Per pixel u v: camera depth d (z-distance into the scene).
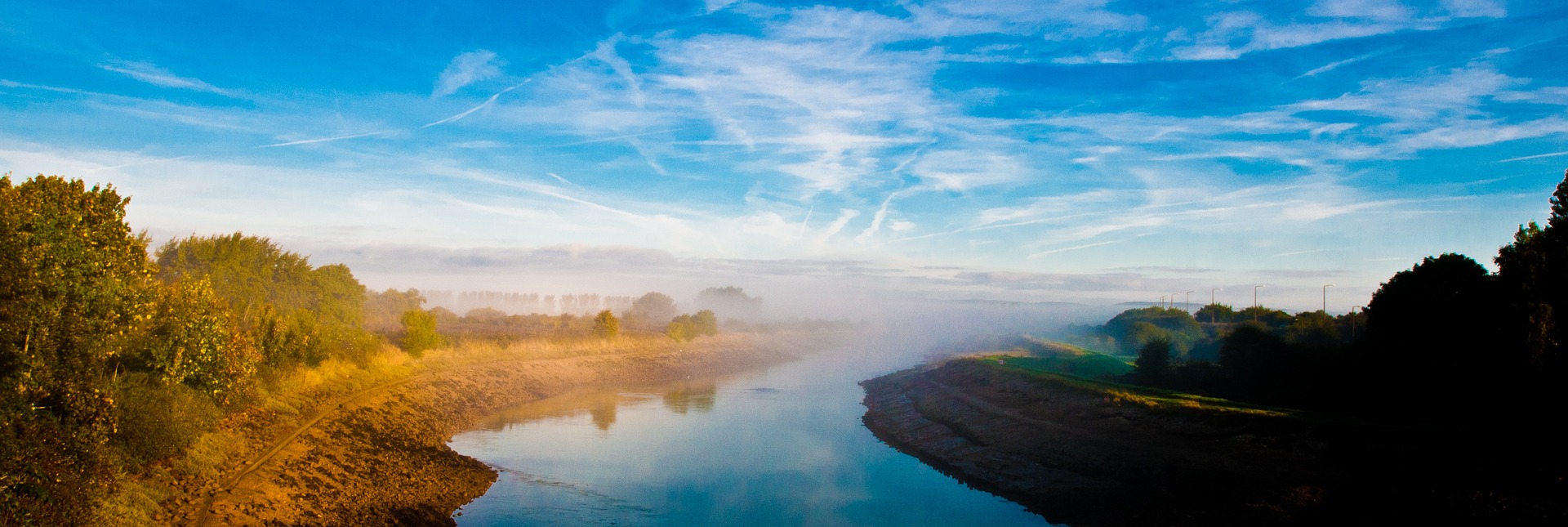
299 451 23.17
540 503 23.81
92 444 14.76
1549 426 21.80
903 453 33.72
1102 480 24.25
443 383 43.56
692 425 40.44
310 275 56.38
